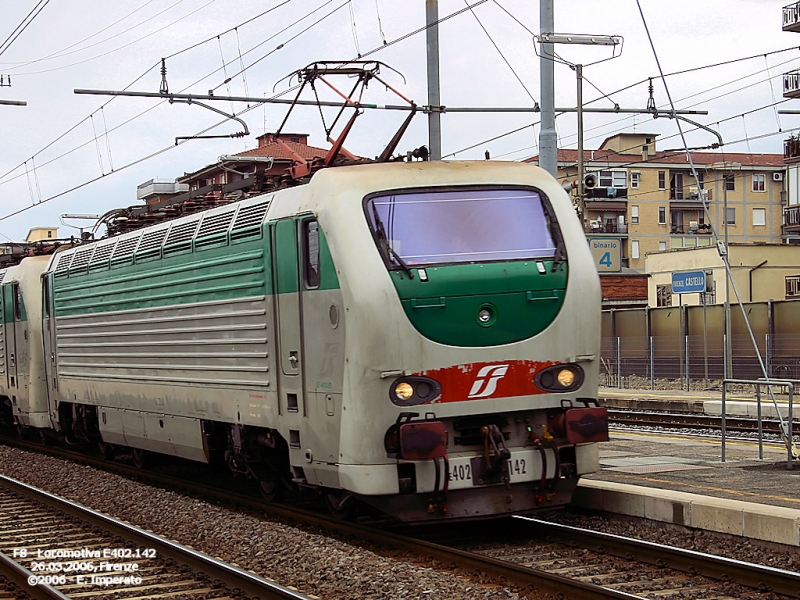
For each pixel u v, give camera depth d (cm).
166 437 1399
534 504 966
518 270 958
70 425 1889
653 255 4856
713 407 2361
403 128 1116
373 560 866
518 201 996
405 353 917
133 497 1327
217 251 1206
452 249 952
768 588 723
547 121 1631
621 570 816
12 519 1201
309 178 1077
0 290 2148
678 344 3212
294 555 905
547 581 755
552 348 964
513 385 948
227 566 836
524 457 950
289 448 1059
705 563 782
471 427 946
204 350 1248
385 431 916
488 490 951
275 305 1070
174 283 1331
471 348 936
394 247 938
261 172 1241
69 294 1764
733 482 1105
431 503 931
